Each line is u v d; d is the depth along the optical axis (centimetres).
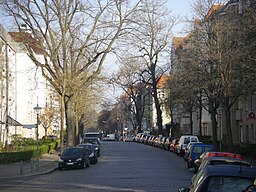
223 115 5278
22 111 6794
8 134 5622
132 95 8675
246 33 2412
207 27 3562
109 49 3769
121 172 2644
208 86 3516
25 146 4353
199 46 3562
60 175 2636
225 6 3556
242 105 4834
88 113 8031
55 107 7162
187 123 7606
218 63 3319
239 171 821
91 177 2386
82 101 5969
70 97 3928
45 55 3747
